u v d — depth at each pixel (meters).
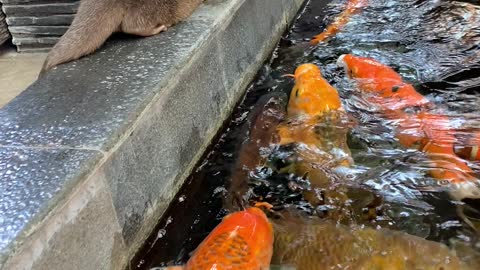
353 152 1.03
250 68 1.38
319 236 0.79
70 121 0.82
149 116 0.87
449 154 1.00
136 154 0.83
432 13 1.64
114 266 0.78
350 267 0.72
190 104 1.03
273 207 0.92
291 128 1.11
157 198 0.90
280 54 1.57
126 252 0.81
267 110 1.24
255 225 0.75
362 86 1.24
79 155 0.73
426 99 1.18
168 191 0.94
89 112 0.84
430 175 0.96
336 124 1.10
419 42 1.49
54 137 0.78
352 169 0.99
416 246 0.75
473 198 0.91
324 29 1.70
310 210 0.90
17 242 0.58
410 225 0.85
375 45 1.50
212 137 1.14
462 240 0.81
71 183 0.67
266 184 0.99
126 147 0.80
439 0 1.70
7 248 0.57
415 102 1.16
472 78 1.29
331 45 1.53
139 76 0.95
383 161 1.00
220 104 1.18
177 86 0.97
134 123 0.82
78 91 0.92
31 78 1.49
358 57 1.34
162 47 1.06
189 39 1.08
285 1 1.69
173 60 1.00
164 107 0.92
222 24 1.19
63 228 0.66
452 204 0.90
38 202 0.64
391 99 1.17
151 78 0.94
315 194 0.94
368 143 1.05
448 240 0.81
